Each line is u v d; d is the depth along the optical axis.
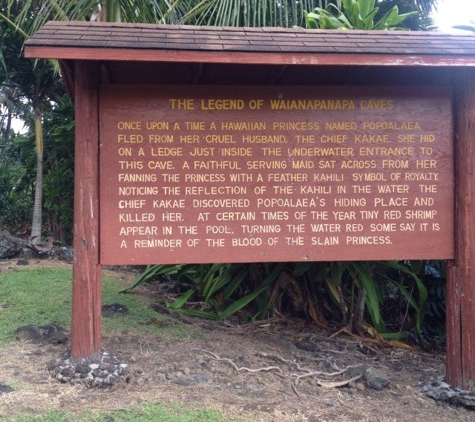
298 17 6.33
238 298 5.72
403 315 6.03
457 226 3.78
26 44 3.10
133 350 4.19
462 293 3.76
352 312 5.31
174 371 3.85
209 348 4.42
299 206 3.74
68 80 4.03
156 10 6.19
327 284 5.28
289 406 3.44
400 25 6.32
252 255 3.71
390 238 3.79
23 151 9.28
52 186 8.48
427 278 5.86
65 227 9.23
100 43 3.18
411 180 3.80
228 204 3.69
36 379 3.52
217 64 3.66
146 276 5.80
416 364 4.77
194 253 3.66
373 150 3.78
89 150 3.54
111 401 3.28
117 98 3.59
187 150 3.66
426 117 3.81
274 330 5.23
